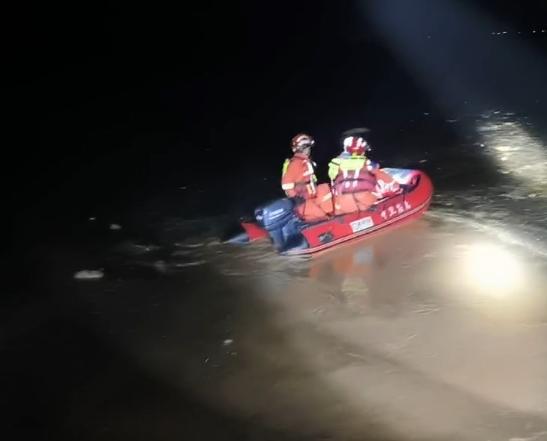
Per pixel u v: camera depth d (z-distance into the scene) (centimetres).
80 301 667
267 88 2041
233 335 580
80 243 829
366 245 741
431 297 611
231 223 866
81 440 459
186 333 591
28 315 643
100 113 1766
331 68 2391
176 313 629
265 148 1295
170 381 520
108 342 585
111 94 2061
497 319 564
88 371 543
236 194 998
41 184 1120
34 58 2723
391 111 1580
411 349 531
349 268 689
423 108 1588
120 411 488
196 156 1262
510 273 647
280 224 732
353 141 762
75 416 486
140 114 1725
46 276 732
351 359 526
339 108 1667
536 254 687
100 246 813
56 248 816
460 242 729
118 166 1219
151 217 913
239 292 659
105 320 625
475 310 581
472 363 505
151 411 485
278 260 726
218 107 1783
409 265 682
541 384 473
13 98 2033
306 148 756
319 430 448
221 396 496
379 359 522
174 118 1658
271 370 522
